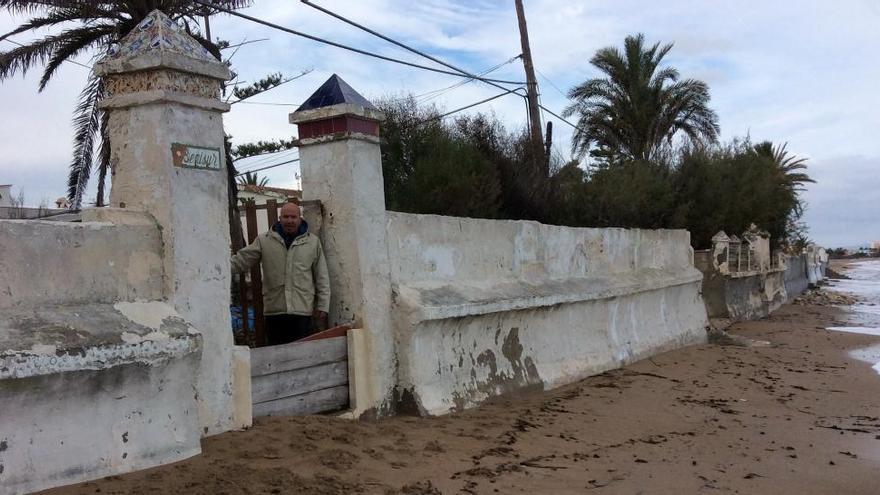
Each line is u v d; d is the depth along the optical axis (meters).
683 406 9.54
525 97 21.02
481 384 8.65
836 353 15.53
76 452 4.39
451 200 12.66
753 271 21.92
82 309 4.64
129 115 5.36
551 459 6.62
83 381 4.40
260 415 6.12
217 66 5.59
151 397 4.84
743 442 7.87
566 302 10.62
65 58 13.18
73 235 4.68
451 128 16.31
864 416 9.40
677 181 21.47
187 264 5.32
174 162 5.28
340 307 7.26
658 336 14.20
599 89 30.78
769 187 24.19
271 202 7.43
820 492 6.31
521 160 16.50
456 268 8.77
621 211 17.28
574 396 9.59
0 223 4.30
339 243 7.25
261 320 7.26
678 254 16.23
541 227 10.74
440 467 5.93
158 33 5.31
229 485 4.70
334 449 5.79
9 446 4.09
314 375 6.66
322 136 7.29
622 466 6.64
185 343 5.00
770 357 14.48
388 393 7.41
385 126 15.58
